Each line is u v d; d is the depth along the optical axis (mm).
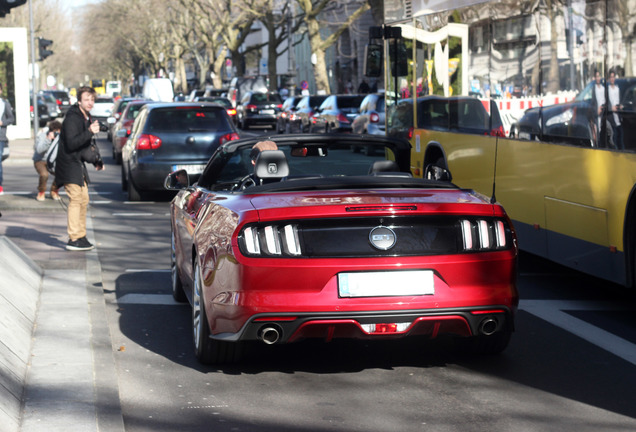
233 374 8367
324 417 7129
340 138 9617
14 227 18078
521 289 12555
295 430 6828
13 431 6309
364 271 7637
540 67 12281
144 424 6945
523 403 7457
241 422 7012
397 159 9789
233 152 9836
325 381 8133
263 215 7672
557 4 11742
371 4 61781
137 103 38844
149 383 8070
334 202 7711
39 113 76562
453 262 7754
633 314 10922
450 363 8695
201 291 8500
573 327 10242
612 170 10531
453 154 15766
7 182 29141
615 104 10398
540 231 12500
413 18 17906
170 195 25281
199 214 9305
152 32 136875
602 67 10680
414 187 8594
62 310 10328
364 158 9820
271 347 9320
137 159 23297
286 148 9539
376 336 7750
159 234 18047
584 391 7793
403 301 7645
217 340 8398
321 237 7699
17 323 9070
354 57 83562
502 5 13484
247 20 91812
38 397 7184
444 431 6785
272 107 67250
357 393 7766
